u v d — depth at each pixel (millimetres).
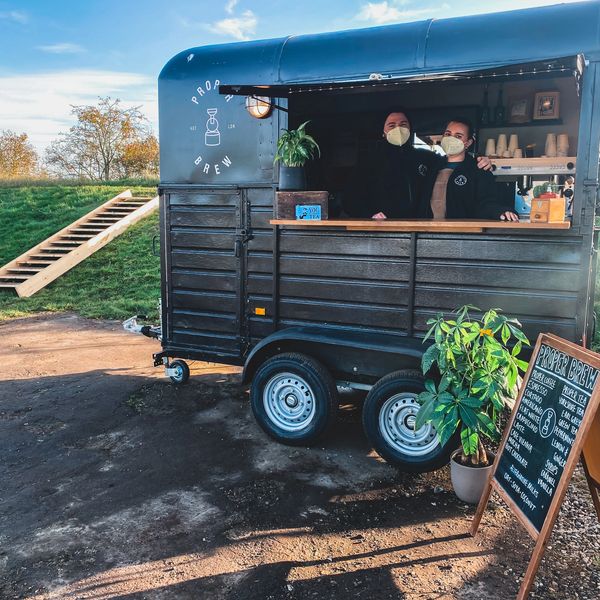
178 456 4352
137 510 3584
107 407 5422
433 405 3367
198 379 6180
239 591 2814
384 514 3496
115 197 15680
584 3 3619
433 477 3957
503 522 3381
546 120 4914
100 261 12531
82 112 28719
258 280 4793
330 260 4434
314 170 5305
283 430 4449
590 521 3395
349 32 4336
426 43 3951
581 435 2525
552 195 3617
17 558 3119
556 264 3684
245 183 4762
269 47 4566
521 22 3719
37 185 20000
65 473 4121
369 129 5668
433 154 5332
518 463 2953
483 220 4027
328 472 4047
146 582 2893
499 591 2791
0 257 13312
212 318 5078
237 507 3594
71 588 2861
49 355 7344
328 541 3221
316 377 4246
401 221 4031
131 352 7441
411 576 2906
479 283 3910
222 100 4773
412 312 4152
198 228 5027
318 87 4059
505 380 3326
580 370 2664
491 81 4141
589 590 2793
